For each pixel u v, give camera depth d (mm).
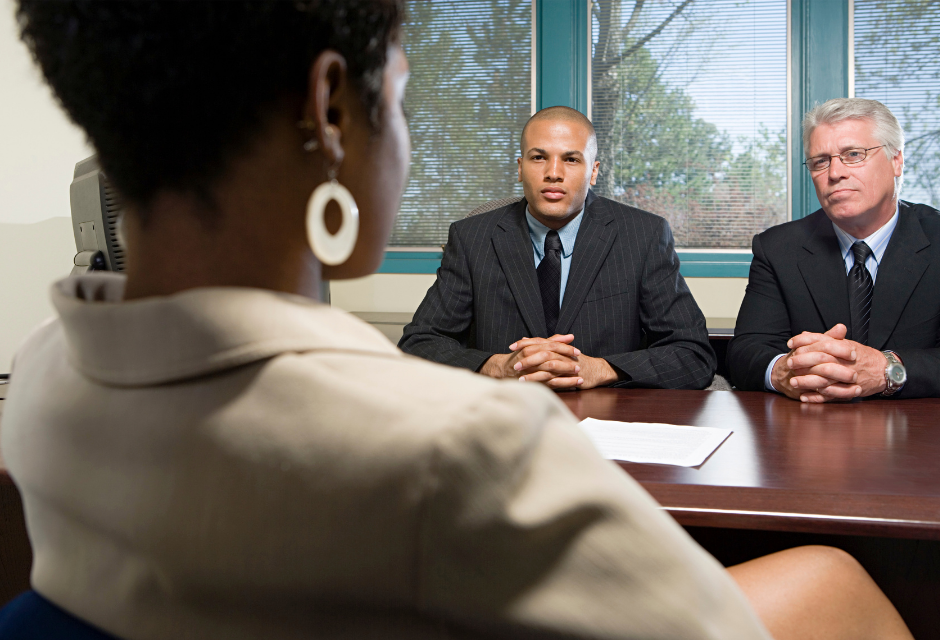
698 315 1950
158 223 353
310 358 317
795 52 3133
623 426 1188
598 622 290
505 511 287
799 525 758
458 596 293
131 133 336
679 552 309
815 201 3154
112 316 335
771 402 1428
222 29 321
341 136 367
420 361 336
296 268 366
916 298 1781
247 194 347
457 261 2092
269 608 303
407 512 285
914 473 899
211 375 316
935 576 925
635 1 3250
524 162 2008
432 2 3389
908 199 3113
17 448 375
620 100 3301
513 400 309
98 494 328
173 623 314
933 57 3047
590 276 1988
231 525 297
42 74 356
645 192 3316
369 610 301
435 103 3430
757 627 329
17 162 2629
